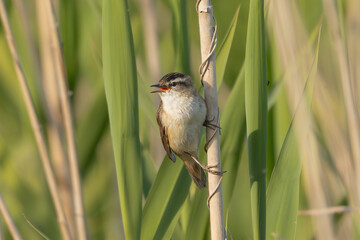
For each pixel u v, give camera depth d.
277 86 5.59
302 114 5.50
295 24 5.63
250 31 5.48
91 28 5.70
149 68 5.74
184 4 5.59
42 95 5.72
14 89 5.73
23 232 5.73
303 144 5.50
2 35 5.72
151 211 5.51
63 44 5.64
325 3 5.62
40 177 5.76
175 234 5.58
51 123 5.72
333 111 5.70
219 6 5.80
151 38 5.74
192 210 5.54
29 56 5.72
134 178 5.48
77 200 5.59
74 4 5.69
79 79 5.70
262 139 5.48
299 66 5.60
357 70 5.72
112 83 5.48
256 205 5.49
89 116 5.68
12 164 5.75
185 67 5.59
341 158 5.66
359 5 5.73
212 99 5.48
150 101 5.58
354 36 5.73
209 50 5.48
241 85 5.55
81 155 5.68
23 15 5.71
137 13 5.77
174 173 5.53
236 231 5.71
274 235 5.50
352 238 5.67
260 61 5.48
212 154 5.49
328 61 5.72
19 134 5.75
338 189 5.71
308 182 5.65
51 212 5.75
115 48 5.47
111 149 5.77
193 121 5.52
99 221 5.76
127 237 5.48
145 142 5.70
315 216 5.65
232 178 5.56
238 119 5.55
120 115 5.48
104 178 5.76
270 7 5.62
